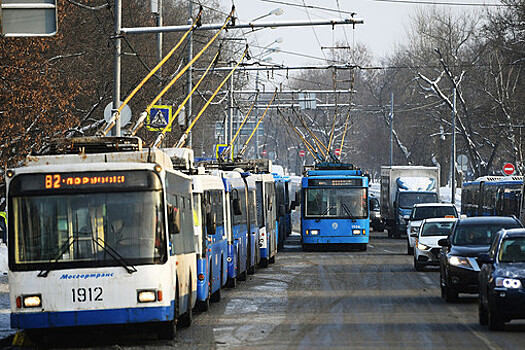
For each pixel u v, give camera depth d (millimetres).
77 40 99500
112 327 41875
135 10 123438
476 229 57062
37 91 72125
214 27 70188
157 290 38750
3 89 71000
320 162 121500
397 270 79562
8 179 39719
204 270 49875
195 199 50375
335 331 41844
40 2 46906
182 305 43000
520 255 42656
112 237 39094
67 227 39219
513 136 170125
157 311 38625
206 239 51406
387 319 46344
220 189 60469
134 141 43875
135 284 38656
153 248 39062
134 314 38531
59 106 75750
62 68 93875
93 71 104375
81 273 38688
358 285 65938
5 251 72250
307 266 85375
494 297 40625
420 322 45000
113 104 69500
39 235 39188
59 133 76250
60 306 38500
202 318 48250
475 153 184625
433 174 139875
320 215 107750
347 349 36250
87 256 38875
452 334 40406
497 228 57125
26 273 38750
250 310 51281
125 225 39250
